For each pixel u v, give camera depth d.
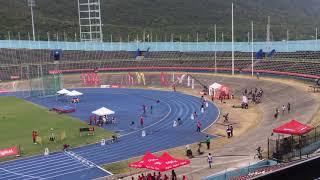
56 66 120.38
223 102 77.94
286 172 6.91
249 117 64.25
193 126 59.75
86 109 75.81
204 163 37.03
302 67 93.69
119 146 49.94
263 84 86.31
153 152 46.62
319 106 57.31
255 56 113.44
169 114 69.25
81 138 54.34
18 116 70.38
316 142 28.59
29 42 135.25
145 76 111.69
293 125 33.28
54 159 45.16
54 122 65.00
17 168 42.22
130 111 72.81
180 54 126.50
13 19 191.75
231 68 110.19
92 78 109.81
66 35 185.25
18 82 108.00
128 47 132.50
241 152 38.56
